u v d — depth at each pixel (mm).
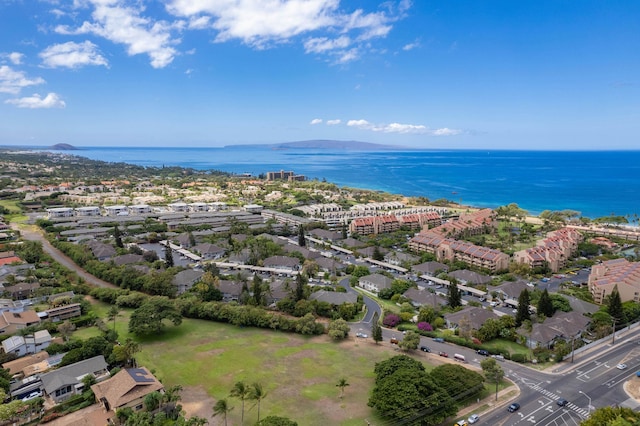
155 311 135000
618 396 100938
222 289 167750
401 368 97875
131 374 100438
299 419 91375
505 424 90125
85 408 96938
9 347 119312
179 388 96062
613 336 132750
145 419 84562
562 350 119625
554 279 198125
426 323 139750
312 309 149750
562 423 90875
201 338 132375
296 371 112375
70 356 111562
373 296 174250
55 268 192125
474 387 99188
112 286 177750
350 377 109625
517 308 146000
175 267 195125
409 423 86562
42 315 141000
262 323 139625
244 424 89438
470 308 147125
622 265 192875
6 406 88125
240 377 109125
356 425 89250
